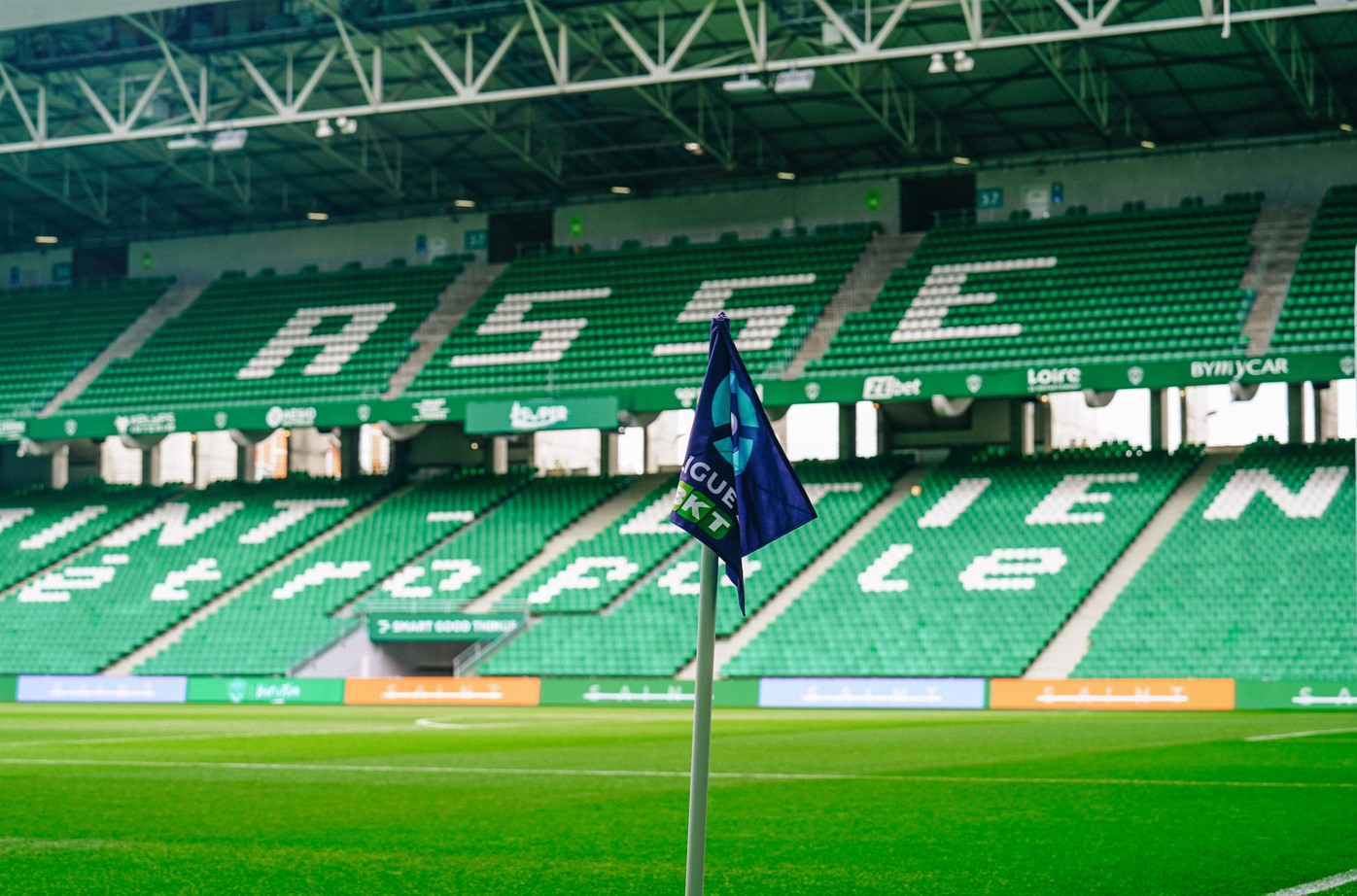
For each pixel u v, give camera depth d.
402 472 47.06
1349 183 41.31
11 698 40.03
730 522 5.68
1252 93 39.53
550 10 34.81
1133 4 34.22
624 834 10.27
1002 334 40.22
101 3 34.81
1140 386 36.41
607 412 40.84
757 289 44.75
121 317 51.31
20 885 8.07
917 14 35.62
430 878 8.35
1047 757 17.17
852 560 38.16
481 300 47.41
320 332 48.00
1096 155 43.72
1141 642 33.34
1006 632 34.72
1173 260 40.84
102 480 49.91
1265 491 36.81
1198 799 12.38
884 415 43.12
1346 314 37.12
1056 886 8.04
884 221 45.75
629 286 46.31
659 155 45.50
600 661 36.84
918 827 10.60
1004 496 39.28
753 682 34.81
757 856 9.19
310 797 12.89
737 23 36.78
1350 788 13.23
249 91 41.38
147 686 39.09
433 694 36.78
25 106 43.03
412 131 44.28
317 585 41.81
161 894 7.82
